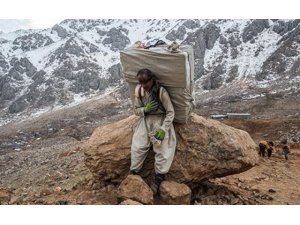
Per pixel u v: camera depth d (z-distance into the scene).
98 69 185.75
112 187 7.26
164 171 6.66
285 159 15.46
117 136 7.25
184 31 190.50
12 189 9.41
